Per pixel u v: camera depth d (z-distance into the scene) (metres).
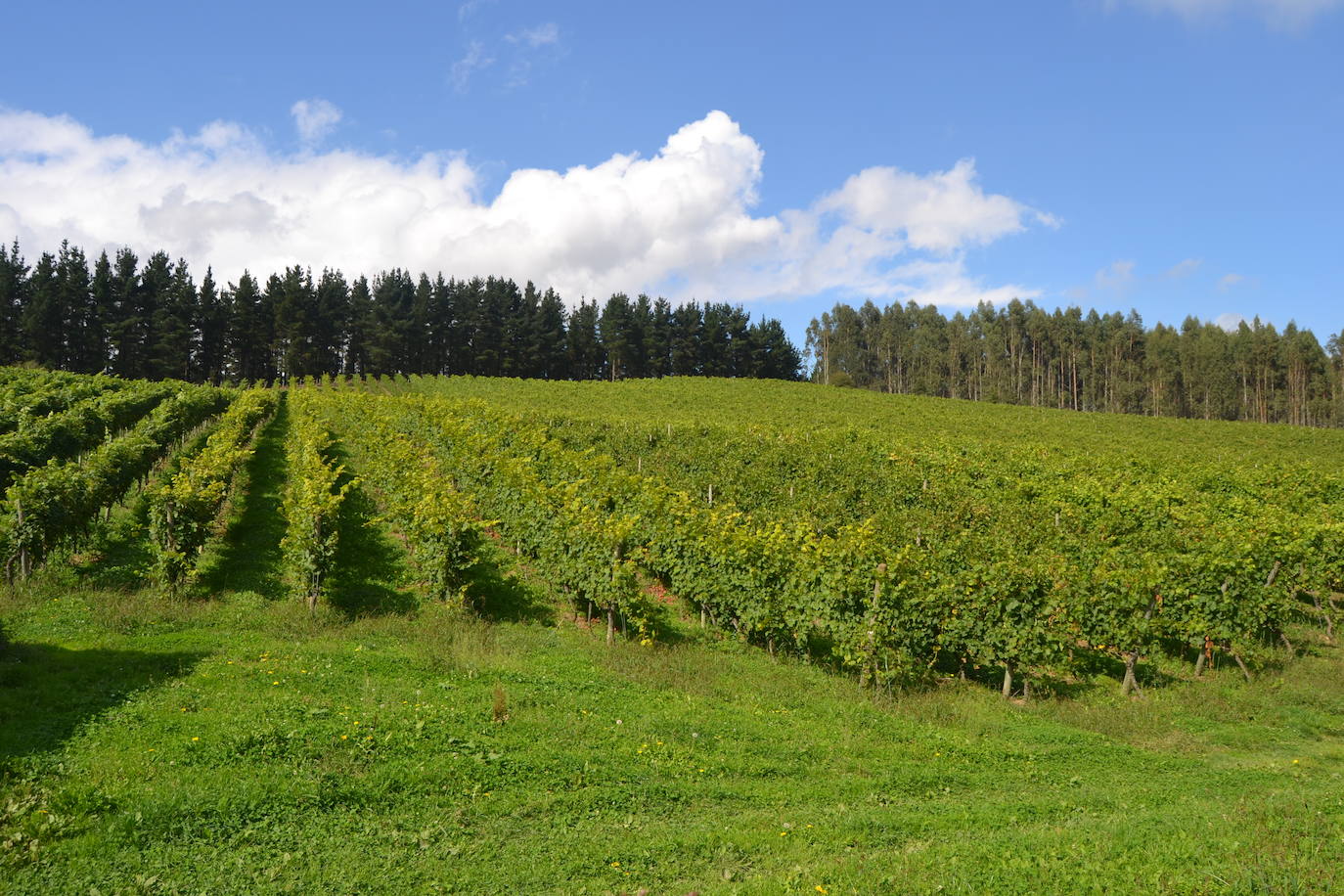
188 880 6.95
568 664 13.93
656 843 7.98
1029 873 7.21
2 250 84.69
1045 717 13.39
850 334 150.88
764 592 15.53
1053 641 13.88
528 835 8.14
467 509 17.89
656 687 13.21
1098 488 26.41
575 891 7.14
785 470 30.27
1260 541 18.39
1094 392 120.75
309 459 24.05
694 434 37.59
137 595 15.69
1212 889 6.77
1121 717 13.27
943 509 25.80
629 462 32.56
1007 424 64.62
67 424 25.08
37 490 15.81
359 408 41.34
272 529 22.05
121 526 20.17
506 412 45.78
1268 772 11.18
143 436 24.19
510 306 122.69
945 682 15.02
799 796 9.52
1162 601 16.16
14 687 10.59
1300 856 7.43
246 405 38.94
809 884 7.13
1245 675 15.61
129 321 83.31
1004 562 15.08
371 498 26.22
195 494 17.00
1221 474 31.77
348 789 8.56
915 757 11.14
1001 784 10.34
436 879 7.21
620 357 116.75
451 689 12.08
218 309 94.56
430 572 16.81
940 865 7.45
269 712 10.23
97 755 8.82
